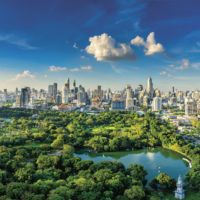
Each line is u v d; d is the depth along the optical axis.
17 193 184.25
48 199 180.00
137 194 197.75
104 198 192.25
